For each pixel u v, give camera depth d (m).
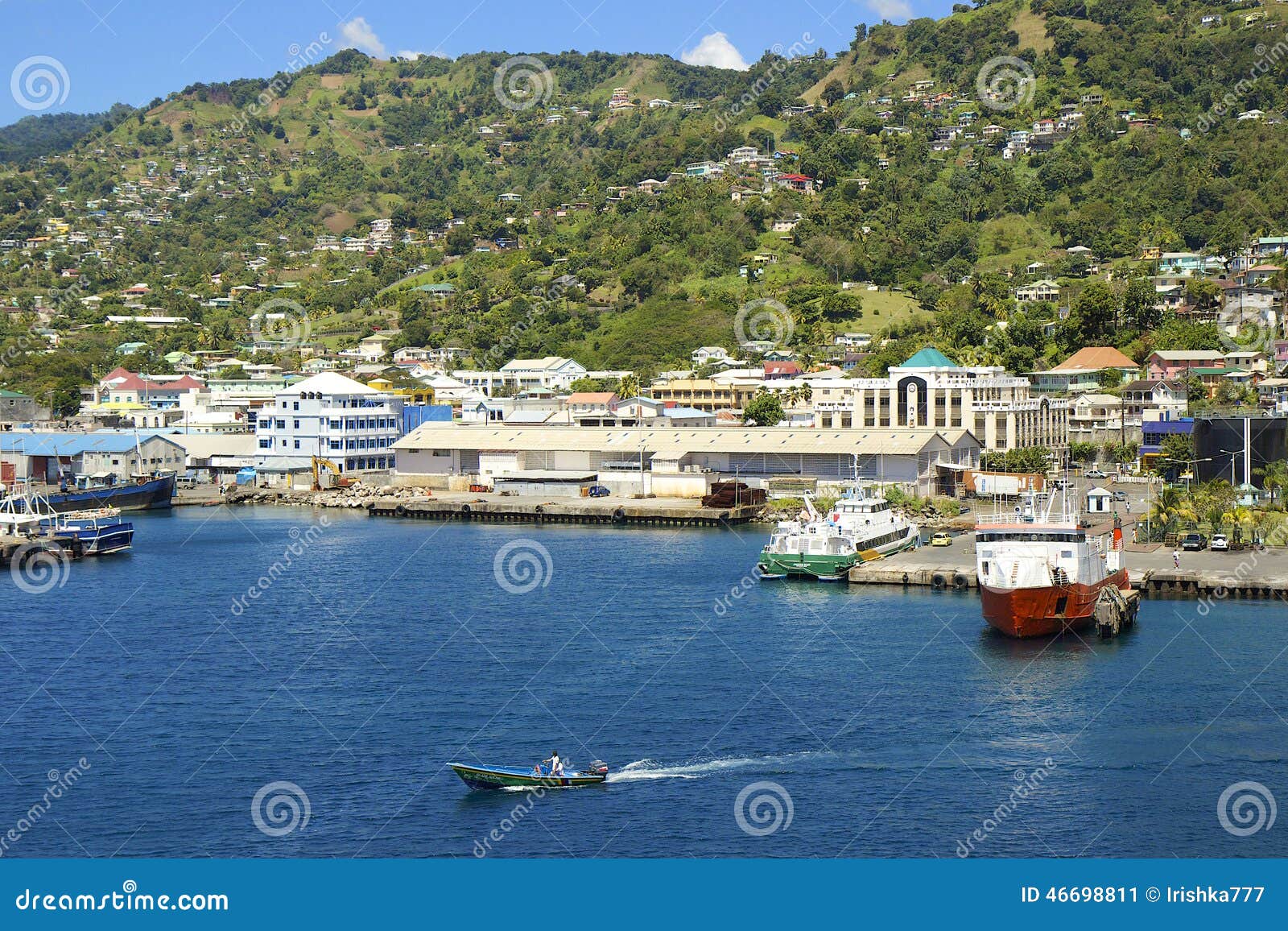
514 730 98.62
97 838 81.75
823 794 86.38
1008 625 121.94
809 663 115.56
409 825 82.69
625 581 155.88
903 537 175.00
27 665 119.38
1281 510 171.62
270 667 117.50
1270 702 102.44
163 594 153.75
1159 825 81.50
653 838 80.50
